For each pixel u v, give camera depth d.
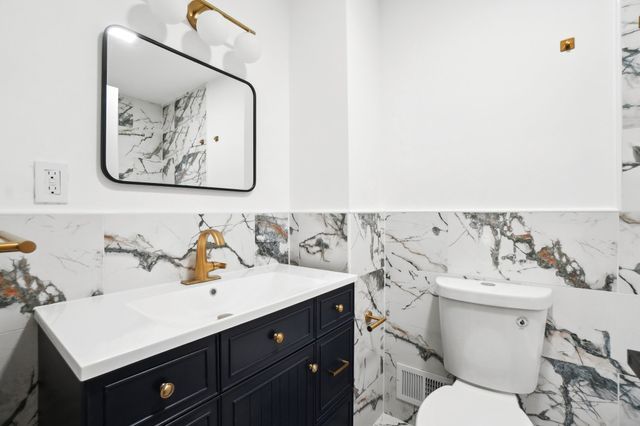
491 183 1.45
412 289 1.63
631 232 1.14
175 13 1.04
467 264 1.48
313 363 1.09
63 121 0.91
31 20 0.85
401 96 1.70
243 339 0.83
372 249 1.62
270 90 1.58
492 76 1.44
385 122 1.75
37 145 0.86
